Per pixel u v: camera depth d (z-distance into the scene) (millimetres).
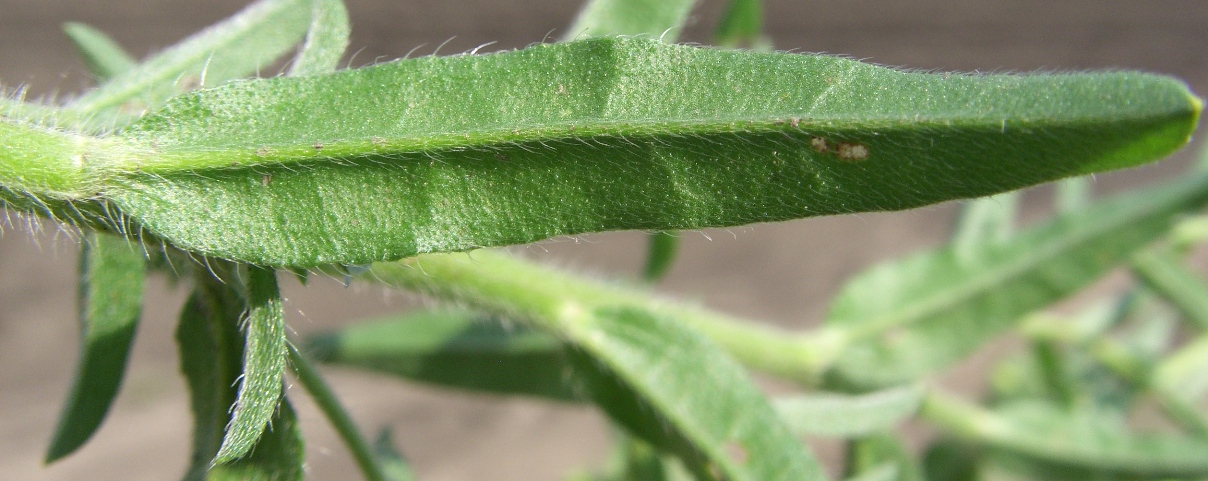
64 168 100
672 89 98
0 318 315
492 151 100
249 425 98
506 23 329
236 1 313
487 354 167
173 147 100
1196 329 226
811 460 123
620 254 346
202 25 308
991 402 238
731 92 98
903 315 162
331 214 100
